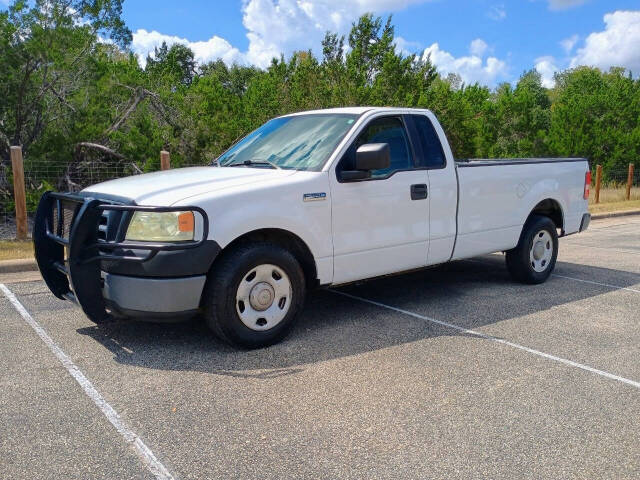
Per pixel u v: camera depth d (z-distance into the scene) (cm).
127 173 1455
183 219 426
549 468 305
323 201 497
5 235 1120
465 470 302
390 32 1830
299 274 486
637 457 318
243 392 392
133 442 326
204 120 1719
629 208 1722
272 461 308
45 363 438
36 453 313
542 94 5109
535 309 607
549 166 714
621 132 2708
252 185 465
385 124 558
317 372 427
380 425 349
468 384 411
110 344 481
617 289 701
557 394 397
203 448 320
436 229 588
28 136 1364
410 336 512
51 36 1284
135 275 431
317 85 1800
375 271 545
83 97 1415
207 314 455
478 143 1903
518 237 682
